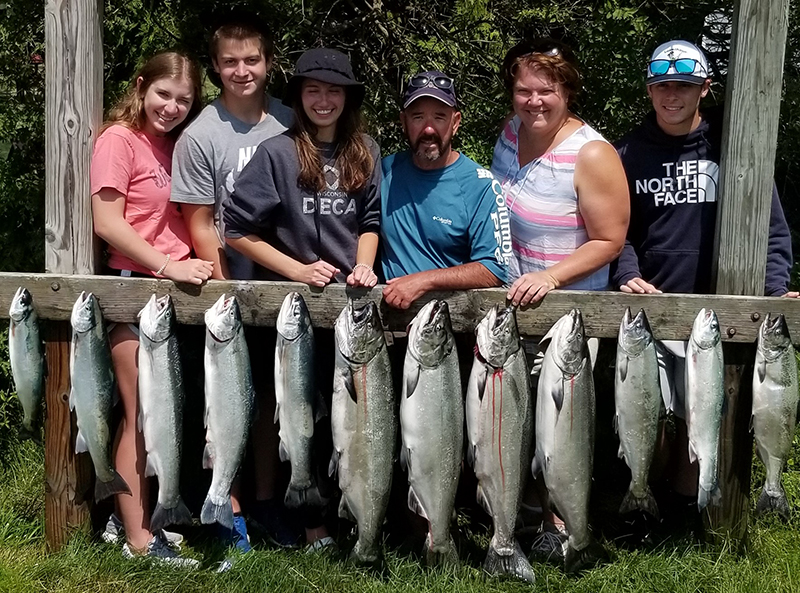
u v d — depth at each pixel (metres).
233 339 3.62
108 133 3.87
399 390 4.22
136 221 3.97
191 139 3.97
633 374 3.66
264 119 4.14
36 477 4.84
